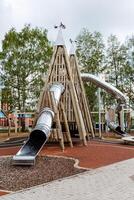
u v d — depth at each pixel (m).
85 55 49.06
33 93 45.66
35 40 45.69
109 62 50.34
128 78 50.16
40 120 21.36
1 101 47.09
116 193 10.33
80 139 27.62
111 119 40.50
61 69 27.48
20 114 45.53
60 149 23.67
